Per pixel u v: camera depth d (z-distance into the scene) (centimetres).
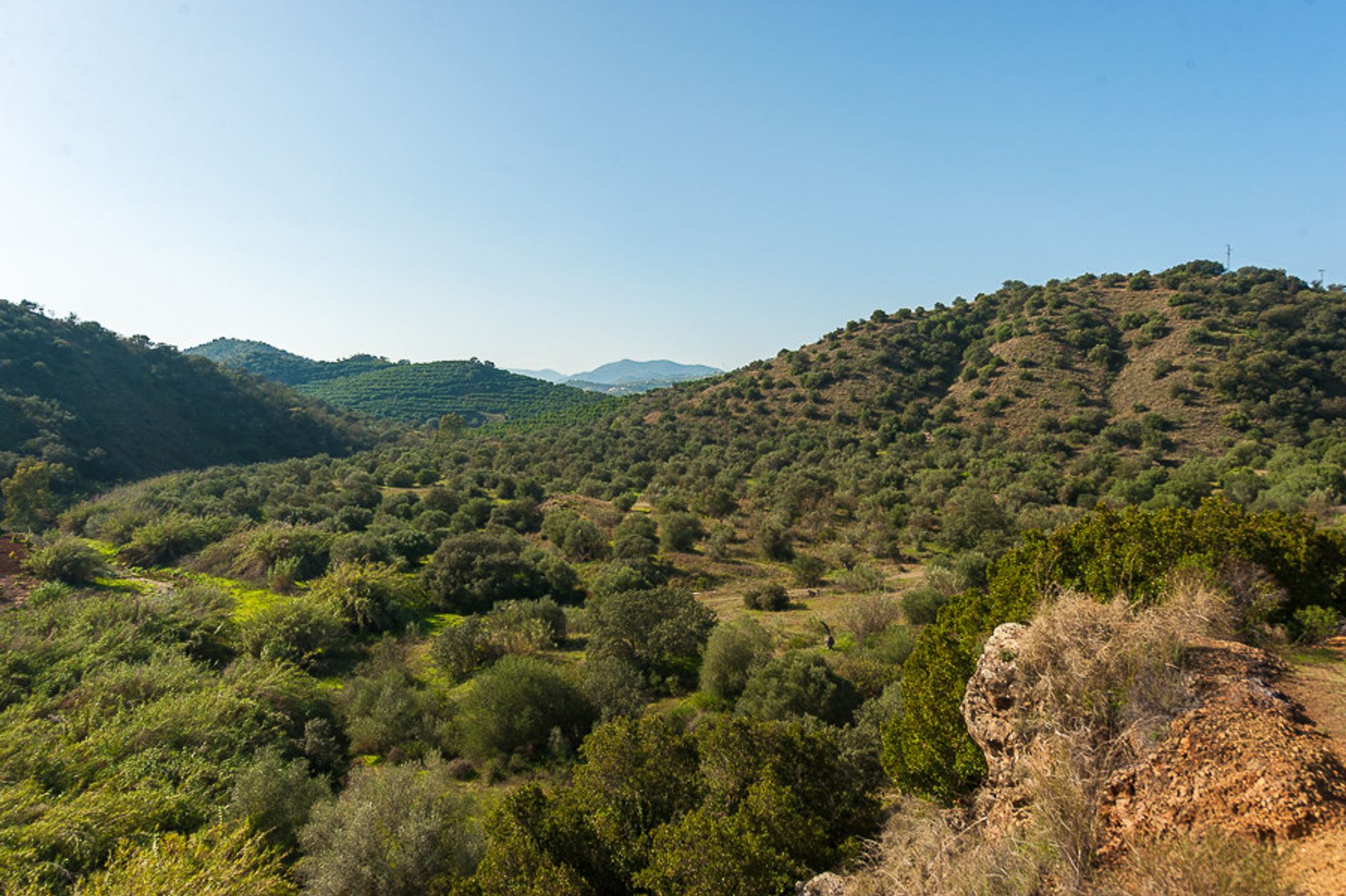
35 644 1994
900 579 3475
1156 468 4700
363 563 3497
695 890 704
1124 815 482
